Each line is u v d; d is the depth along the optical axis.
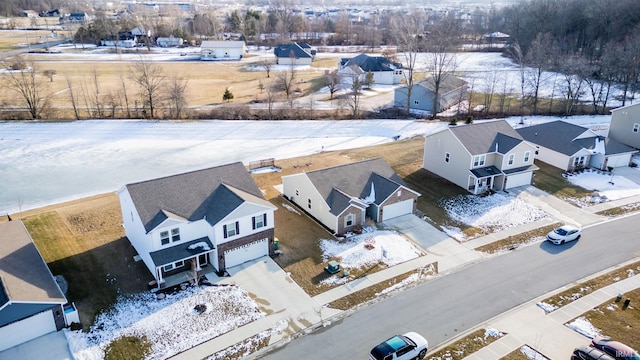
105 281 29.44
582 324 26.14
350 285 29.83
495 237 36.22
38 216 37.44
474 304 28.09
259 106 71.19
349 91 83.50
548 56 91.94
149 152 54.00
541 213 40.06
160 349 24.19
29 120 61.47
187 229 30.23
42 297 24.62
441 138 46.03
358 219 36.81
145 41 138.12
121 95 73.94
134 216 30.83
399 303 28.17
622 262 32.66
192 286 29.33
